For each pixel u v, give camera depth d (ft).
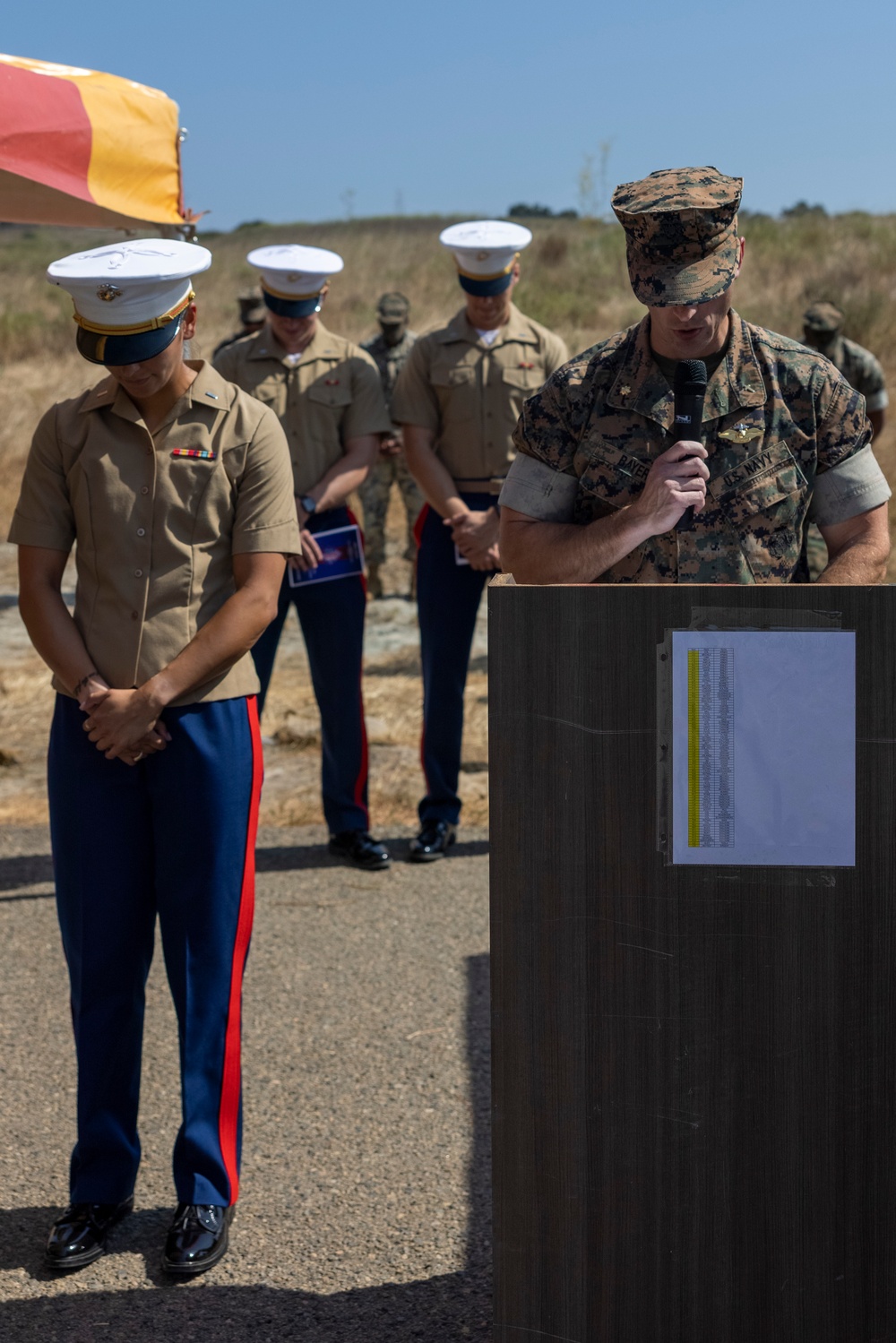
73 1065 11.19
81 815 8.60
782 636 5.96
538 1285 6.46
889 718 5.98
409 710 21.39
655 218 6.95
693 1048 6.24
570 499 7.94
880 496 7.64
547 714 6.11
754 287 69.26
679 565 7.57
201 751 8.54
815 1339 6.34
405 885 14.97
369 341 27.30
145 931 8.84
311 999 12.28
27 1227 8.93
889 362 46.93
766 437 7.47
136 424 8.54
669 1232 6.35
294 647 26.07
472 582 15.34
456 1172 9.50
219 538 8.75
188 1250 8.38
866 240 84.33
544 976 6.28
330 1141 9.95
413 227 157.69
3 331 69.62
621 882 6.18
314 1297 8.13
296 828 16.88
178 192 13.28
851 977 6.14
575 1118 6.33
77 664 8.53
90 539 8.68
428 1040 11.48
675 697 6.03
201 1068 8.64
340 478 15.06
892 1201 6.27
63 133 11.69
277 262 14.60
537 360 15.19
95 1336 7.80
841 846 6.07
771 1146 6.26
